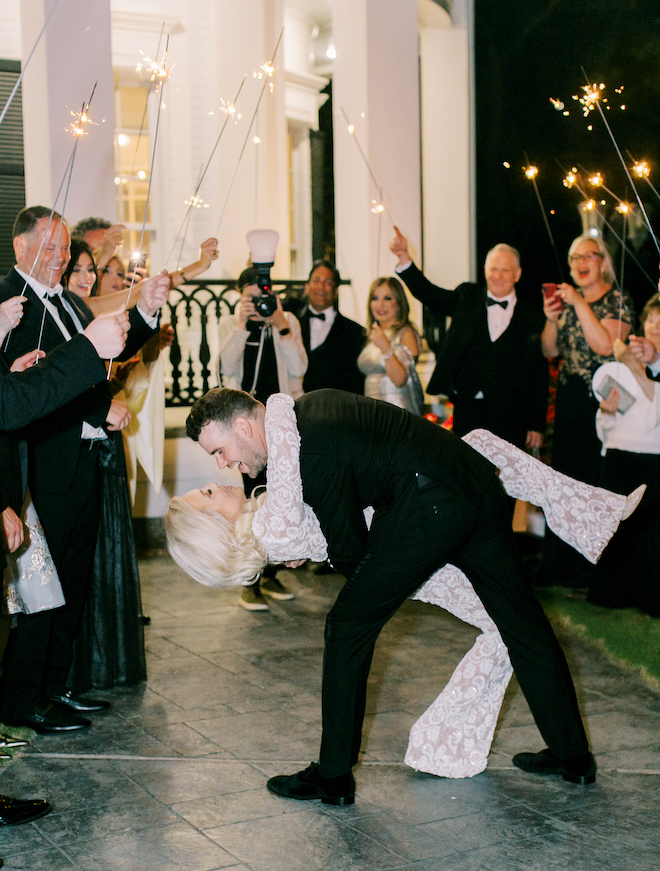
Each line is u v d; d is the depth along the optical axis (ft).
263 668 12.88
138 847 7.93
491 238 25.39
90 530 11.28
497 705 9.43
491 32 24.88
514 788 9.07
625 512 9.24
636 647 13.56
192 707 11.38
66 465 10.75
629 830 8.18
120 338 8.34
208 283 22.20
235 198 25.05
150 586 17.61
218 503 9.04
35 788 9.15
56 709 10.94
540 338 17.08
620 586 15.58
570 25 23.67
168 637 14.37
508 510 8.89
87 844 7.99
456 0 25.08
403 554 8.31
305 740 10.33
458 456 8.54
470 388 17.39
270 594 16.63
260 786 9.17
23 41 19.75
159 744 10.24
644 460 15.12
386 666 12.80
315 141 29.25
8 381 7.97
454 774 9.30
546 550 17.12
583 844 7.93
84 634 11.85
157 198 25.98
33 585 10.14
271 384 16.60
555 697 8.98
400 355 18.29
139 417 16.08
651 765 9.59
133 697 11.75
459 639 14.03
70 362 8.17
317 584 17.88
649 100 22.84
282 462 8.05
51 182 19.26
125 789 9.12
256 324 16.48
